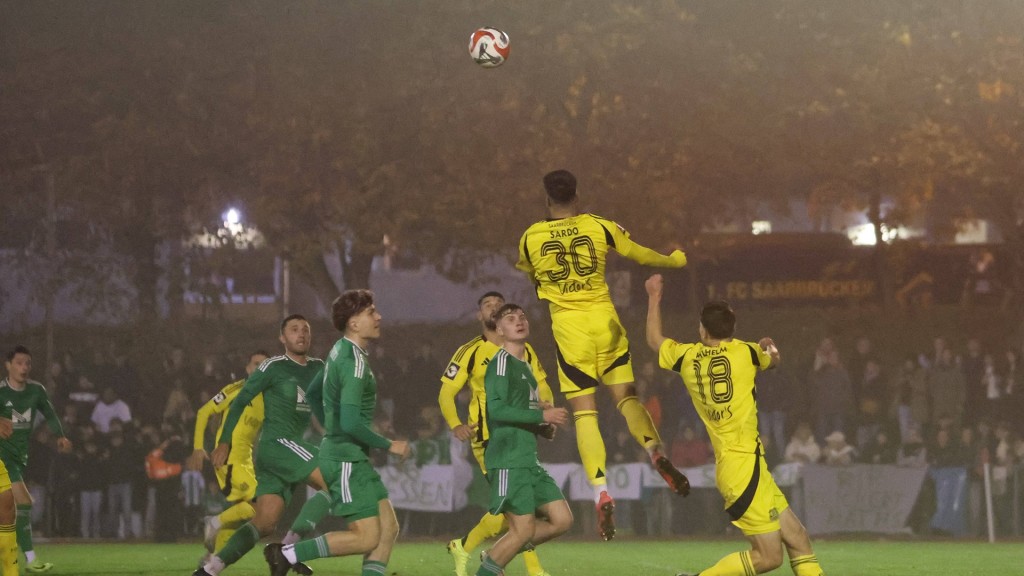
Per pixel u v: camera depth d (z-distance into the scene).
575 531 34.25
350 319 14.52
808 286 48.72
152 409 35.59
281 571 14.39
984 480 34.72
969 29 44.34
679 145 42.06
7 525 16.23
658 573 22.09
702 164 42.75
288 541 17.44
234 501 19.67
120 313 44.41
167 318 44.84
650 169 41.84
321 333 44.41
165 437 33.12
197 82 41.03
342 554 14.45
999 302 48.44
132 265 44.34
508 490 15.58
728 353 14.80
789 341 47.16
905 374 36.47
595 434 15.58
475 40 18.41
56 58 41.12
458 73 41.22
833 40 42.97
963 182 45.62
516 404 15.80
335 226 42.66
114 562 23.52
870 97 43.12
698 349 15.01
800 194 46.12
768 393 36.41
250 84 41.03
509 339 15.86
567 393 15.71
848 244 49.03
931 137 43.19
